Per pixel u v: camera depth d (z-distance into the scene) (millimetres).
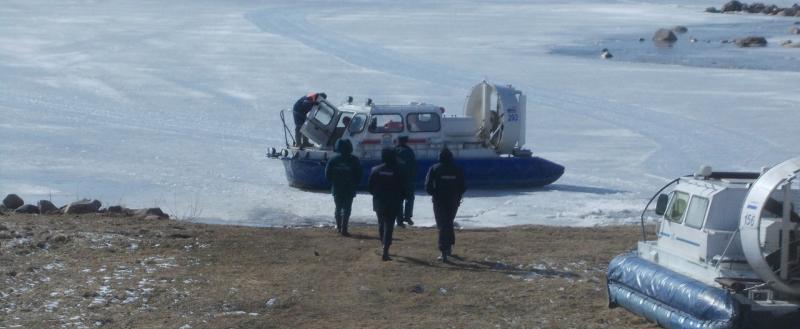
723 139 39625
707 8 133375
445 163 18750
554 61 68562
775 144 38594
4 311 14508
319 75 57594
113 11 104625
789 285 13195
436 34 86562
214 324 14398
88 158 33562
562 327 14688
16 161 32594
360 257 19344
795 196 13766
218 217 25328
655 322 14523
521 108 30359
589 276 18062
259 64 62188
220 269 17953
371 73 59094
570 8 128000
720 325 13102
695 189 14641
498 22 102562
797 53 78062
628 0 147875
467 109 31375
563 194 29250
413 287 16875
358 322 14812
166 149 35656
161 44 72688
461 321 14977
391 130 29359
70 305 15000
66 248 18797
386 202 18797
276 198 27906
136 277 16906
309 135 29391
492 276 17875
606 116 45344
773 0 147375
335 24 93562
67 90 50438
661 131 41438
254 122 42594
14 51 66000
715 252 14062
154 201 27109
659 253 15344
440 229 18875
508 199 28328
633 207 27312
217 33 82062
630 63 68875
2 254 17828
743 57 74625
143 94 49594
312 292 16500
